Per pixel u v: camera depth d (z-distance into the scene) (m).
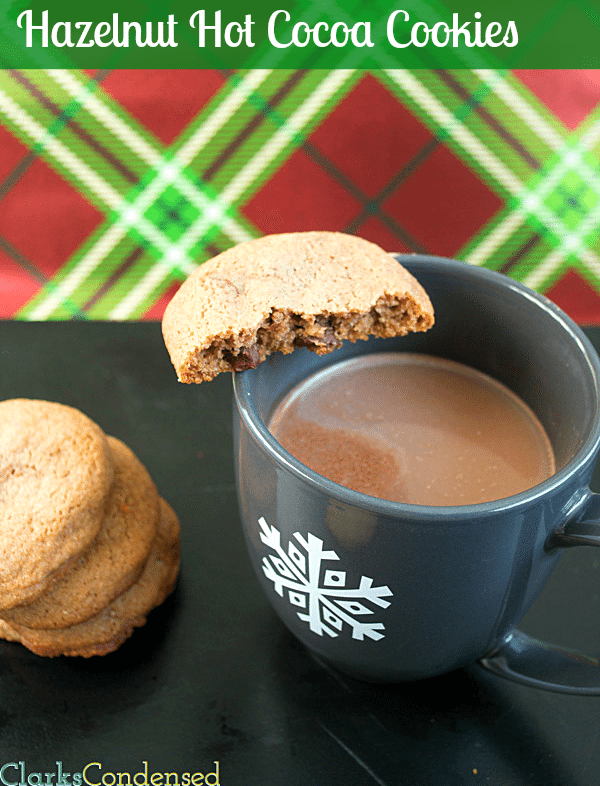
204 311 0.29
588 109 0.55
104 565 0.34
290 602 0.32
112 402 0.42
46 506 0.33
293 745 0.34
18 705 0.34
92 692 0.34
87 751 0.33
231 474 0.40
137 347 0.44
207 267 0.30
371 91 0.55
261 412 0.33
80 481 0.34
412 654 0.32
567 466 0.28
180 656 0.35
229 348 0.30
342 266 0.31
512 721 0.34
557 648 0.33
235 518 0.39
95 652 0.35
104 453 0.35
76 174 0.55
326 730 0.34
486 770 0.33
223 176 0.55
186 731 0.34
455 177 0.55
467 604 0.30
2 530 0.33
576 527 0.29
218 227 0.55
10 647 0.35
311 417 0.34
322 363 0.35
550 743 0.34
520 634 0.34
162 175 0.55
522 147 0.55
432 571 0.29
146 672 0.35
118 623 0.35
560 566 0.38
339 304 0.30
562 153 0.55
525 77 0.55
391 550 0.28
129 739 0.33
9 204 0.54
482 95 0.55
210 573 0.37
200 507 0.39
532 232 0.55
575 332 0.31
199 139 0.55
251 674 0.35
